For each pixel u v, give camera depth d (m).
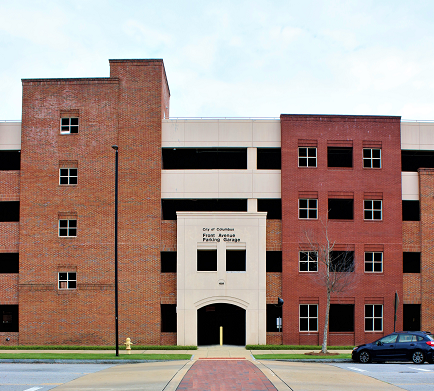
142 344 32.09
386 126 34.50
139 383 15.81
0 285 33.19
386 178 34.09
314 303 32.78
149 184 33.50
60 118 34.16
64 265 32.97
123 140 33.78
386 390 14.76
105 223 33.19
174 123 34.25
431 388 15.30
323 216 33.56
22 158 33.88
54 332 32.38
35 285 32.81
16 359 24.48
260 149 35.31
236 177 33.84
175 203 38.53
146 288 32.59
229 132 34.31
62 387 15.31
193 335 31.62
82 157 33.72
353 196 33.88
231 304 34.81
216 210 38.59
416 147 34.72
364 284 33.09
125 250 32.94
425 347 23.09
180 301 31.88
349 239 33.47
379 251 33.47
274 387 14.80
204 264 39.81
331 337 32.62
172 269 40.03
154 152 33.75
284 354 27.47
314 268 33.44
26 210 33.50
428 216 34.12
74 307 32.56
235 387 14.78
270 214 40.25
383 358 23.80
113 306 32.47
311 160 34.34
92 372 19.52
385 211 33.84
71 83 34.25
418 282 33.53
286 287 32.88
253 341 31.75
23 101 34.28
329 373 18.73
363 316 32.75
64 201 33.47
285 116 34.22
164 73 36.03
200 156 41.75
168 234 33.22
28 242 33.25
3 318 38.12
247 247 32.47
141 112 33.97
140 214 33.25
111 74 34.28
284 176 33.75
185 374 18.02
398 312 32.91
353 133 34.31
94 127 33.88
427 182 34.41
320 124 34.28
